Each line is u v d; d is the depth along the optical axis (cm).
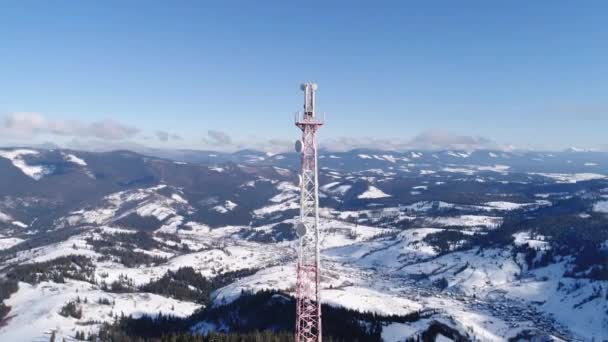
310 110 9494
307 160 9656
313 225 9788
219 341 19150
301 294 10106
